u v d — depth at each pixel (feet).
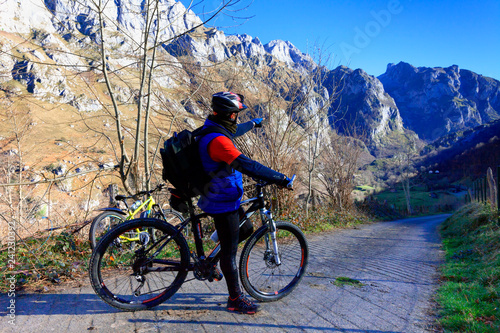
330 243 22.40
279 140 27.25
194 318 8.09
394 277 13.08
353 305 9.46
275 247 9.69
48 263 12.24
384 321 8.34
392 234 32.68
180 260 8.96
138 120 16.90
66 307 8.65
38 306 8.70
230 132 8.09
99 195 17.57
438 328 7.93
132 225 8.48
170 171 7.93
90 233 13.91
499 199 23.65
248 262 9.28
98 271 8.12
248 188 21.17
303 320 8.23
